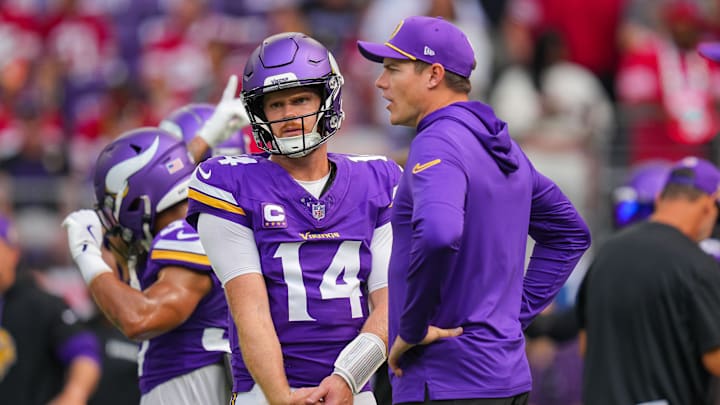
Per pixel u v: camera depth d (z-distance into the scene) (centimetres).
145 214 1561
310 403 1255
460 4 4041
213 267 1325
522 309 1400
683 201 1786
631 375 1759
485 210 1249
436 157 1219
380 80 1324
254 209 1305
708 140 3584
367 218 1340
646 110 3581
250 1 4284
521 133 3375
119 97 3991
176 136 1625
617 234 1838
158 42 4222
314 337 1311
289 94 1308
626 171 3353
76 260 1539
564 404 2622
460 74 1298
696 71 3697
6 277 2144
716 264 1748
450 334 1235
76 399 2130
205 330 1530
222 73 3988
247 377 1335
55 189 3659
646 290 1744
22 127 3797
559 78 3653
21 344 2152
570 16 3941
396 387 1265
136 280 1600
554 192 1376
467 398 1225
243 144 1798
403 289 1246
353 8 4166
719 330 1700
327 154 1380
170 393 1535
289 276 1307
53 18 4450
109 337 2317
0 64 4316
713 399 1753
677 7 3850
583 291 1870
